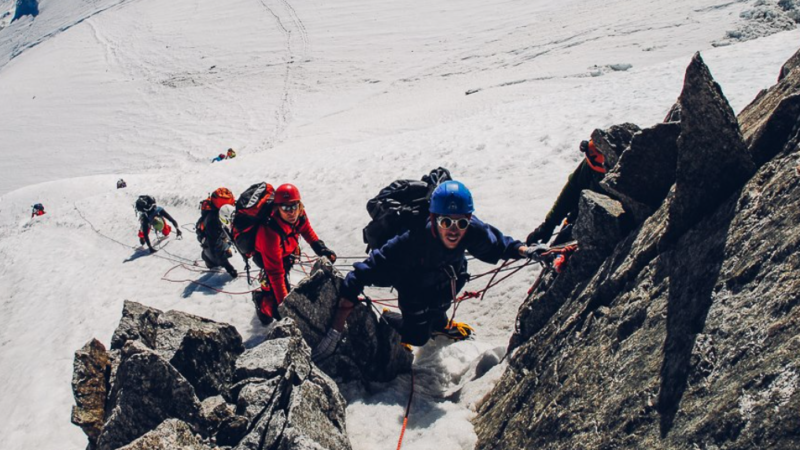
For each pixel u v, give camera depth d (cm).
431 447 416
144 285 1132
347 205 1198
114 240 1684
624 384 283
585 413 299
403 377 548
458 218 436
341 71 6562
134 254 1420
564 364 349
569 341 361
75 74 8988
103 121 7212
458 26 6944
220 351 477
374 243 515
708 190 294
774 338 213
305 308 523
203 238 1003
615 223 382
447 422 436
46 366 882
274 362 424
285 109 5962
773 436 190
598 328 336
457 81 4959
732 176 288
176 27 9594
